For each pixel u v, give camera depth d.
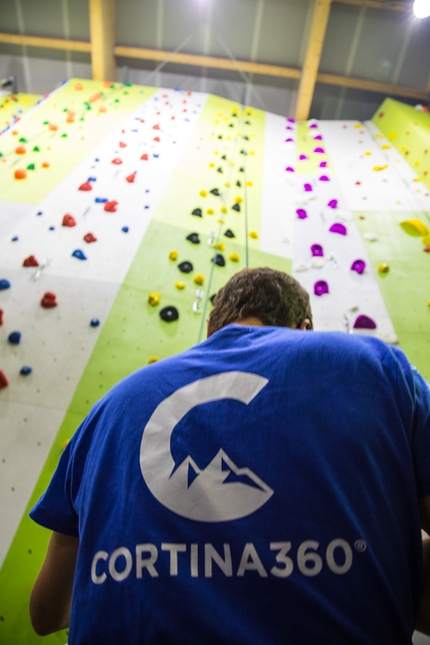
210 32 5.08
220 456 0.58
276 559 0.54
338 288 2.69
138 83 5.46
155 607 0.52
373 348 0.67
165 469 0.58
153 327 2.22
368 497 0.57
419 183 3.76
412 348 2.36
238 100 5.48
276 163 4.10
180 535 0.55
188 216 3.04
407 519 0.60
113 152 3.66
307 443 0.58
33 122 4.04
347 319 2.49
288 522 0.55
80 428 0.70
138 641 0.52
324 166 4.05
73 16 5.02
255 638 0.51
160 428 0.61
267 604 0.53
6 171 3.17
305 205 3.46
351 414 0.59
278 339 0.67
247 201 3.40
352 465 0.58
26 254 2.47
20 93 5.50
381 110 5.08
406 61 5.01
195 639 0.50
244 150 4.22
